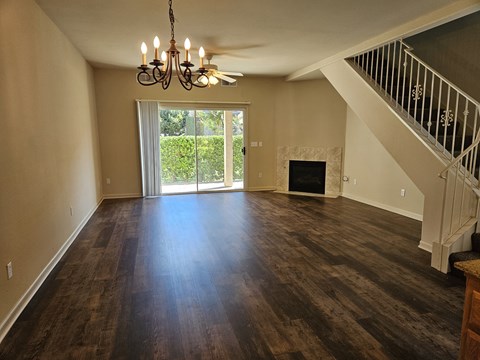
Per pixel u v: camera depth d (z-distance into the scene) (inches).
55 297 107.0
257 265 133.0
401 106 167.0
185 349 81.3
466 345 53.1
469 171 136.5
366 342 84.0
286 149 297.7
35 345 82.6
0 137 89.2
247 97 290.5
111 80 258.4
